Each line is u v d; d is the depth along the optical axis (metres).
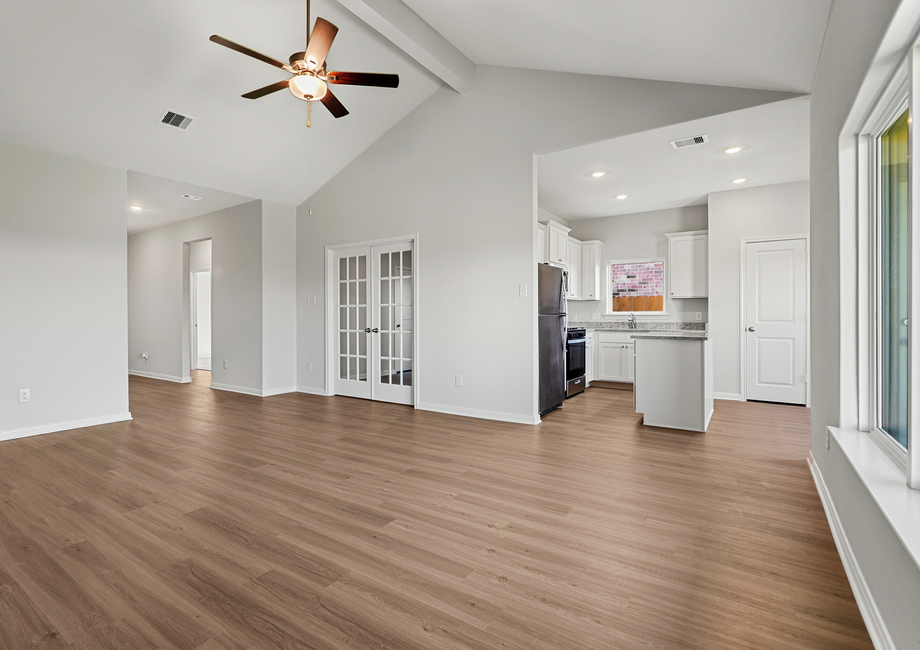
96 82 3.70
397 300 5.50
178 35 3.55
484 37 3.85
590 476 3.01
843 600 1.68
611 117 3.93
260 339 6.06
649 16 2.61
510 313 4.54
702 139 4.12
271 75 4.11
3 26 3.13
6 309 4.00
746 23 2.43
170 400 5.78
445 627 1.55
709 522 2.33
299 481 2.93
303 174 5.70
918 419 1.47
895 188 1.88
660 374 4.34
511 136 4.48
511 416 4.56
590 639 1.49
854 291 2.16
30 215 4.11
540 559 1.99
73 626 1.56
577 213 7.12
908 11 1.27
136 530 2.26
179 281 7.23
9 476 3.03
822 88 2.58
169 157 4.73
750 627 1.54
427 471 3.12
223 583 1.81
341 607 1.66
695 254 6.49
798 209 5.40
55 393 4.25
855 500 1.77
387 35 3.73
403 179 5.27
